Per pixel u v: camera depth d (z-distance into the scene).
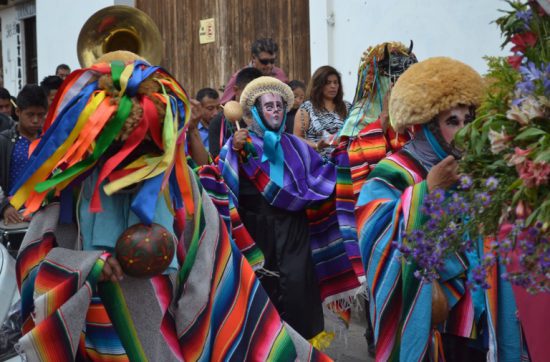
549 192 2.42
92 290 3.23
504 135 2.55
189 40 11.18
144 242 3.25
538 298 3.15
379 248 3.68
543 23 2.67
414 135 3.81
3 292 3.91
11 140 6.10
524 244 2.42
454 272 3.54
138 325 3.41
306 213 5.63
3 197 5.73
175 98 3.49
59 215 3.39
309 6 8.73
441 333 3.75
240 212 5.65
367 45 7.91
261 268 5.40
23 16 17.16
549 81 2.40
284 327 3.75
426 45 7.25
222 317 3.65
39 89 6.13
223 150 5.64
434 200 2.89
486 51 6.71
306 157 5.68
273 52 7.48
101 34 3.90
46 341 3.19
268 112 5.64
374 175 3.82
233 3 10.38
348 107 6.96
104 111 3.27
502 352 3.57
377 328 3.69
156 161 3.31
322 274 5.64
